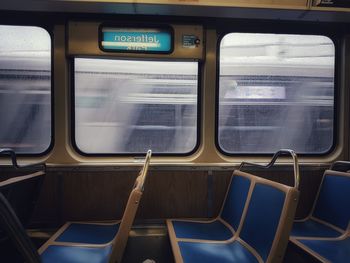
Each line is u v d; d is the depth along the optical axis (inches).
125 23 93.4
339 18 95.0
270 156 101.7
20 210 75.9
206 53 97.1
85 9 87.3
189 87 98.7
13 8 87.5
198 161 97.7
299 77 102.6
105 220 94.5
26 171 91.4
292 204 59.9
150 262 84.0
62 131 93.4
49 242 76.4
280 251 59.1
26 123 94.0
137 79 97.4
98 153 96.7
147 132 98.3
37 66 94.0
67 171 93.0
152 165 95.5
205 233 83.7
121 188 94.8
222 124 100.0
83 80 95.5
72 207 93.7
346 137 103.3
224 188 98.0
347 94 102.9
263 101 101.3
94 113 96.3
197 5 83.5
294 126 102.7
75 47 91.7
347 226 81.8
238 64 99.9
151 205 96.1
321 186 95.9
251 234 72.9
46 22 93.3
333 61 103.9
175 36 94.9
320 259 65.5
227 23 98.4
